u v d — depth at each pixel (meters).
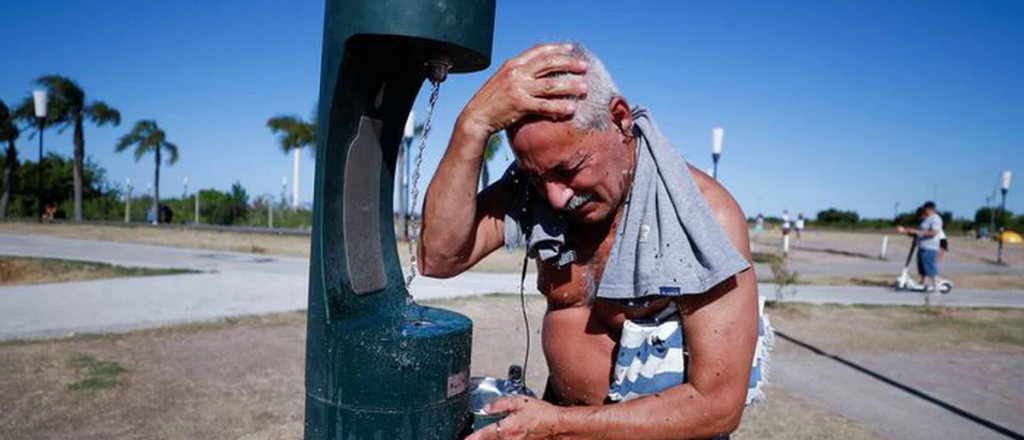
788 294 11.57
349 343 1.56
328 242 1.62
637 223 1.62
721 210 1.66
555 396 2.07
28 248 15.14
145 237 20.14
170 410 4.71
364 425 1.56
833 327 8.80
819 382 6.05
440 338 1.61
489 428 1.60
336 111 1.60
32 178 42.34
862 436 4.62
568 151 1.49
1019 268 20.19
